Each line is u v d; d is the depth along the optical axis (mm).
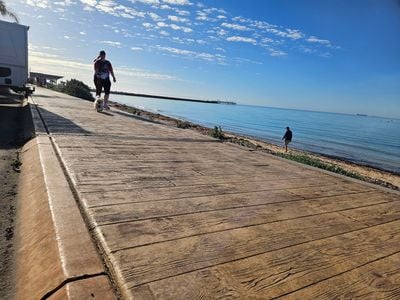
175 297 1757
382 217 3465
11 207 3199
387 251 2629
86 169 3930
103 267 1956
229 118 95562
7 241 2545
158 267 2021
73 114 9539
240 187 3990
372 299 1958
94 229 2432
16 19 20062
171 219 2770
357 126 128500
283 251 2428
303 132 66812
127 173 3979
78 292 1691
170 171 4332
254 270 2117
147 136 7043
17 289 1965
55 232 2293
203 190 3680
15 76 15500
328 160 27844
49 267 1960
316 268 2240
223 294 1833
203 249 2314
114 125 8164
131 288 1784
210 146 6910
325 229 2955
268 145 33188
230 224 2812
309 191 4199
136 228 2520
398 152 44375
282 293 1908
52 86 41375
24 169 4332
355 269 2287
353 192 4402
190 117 77438
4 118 9633
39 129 6223
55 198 2895
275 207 3398
